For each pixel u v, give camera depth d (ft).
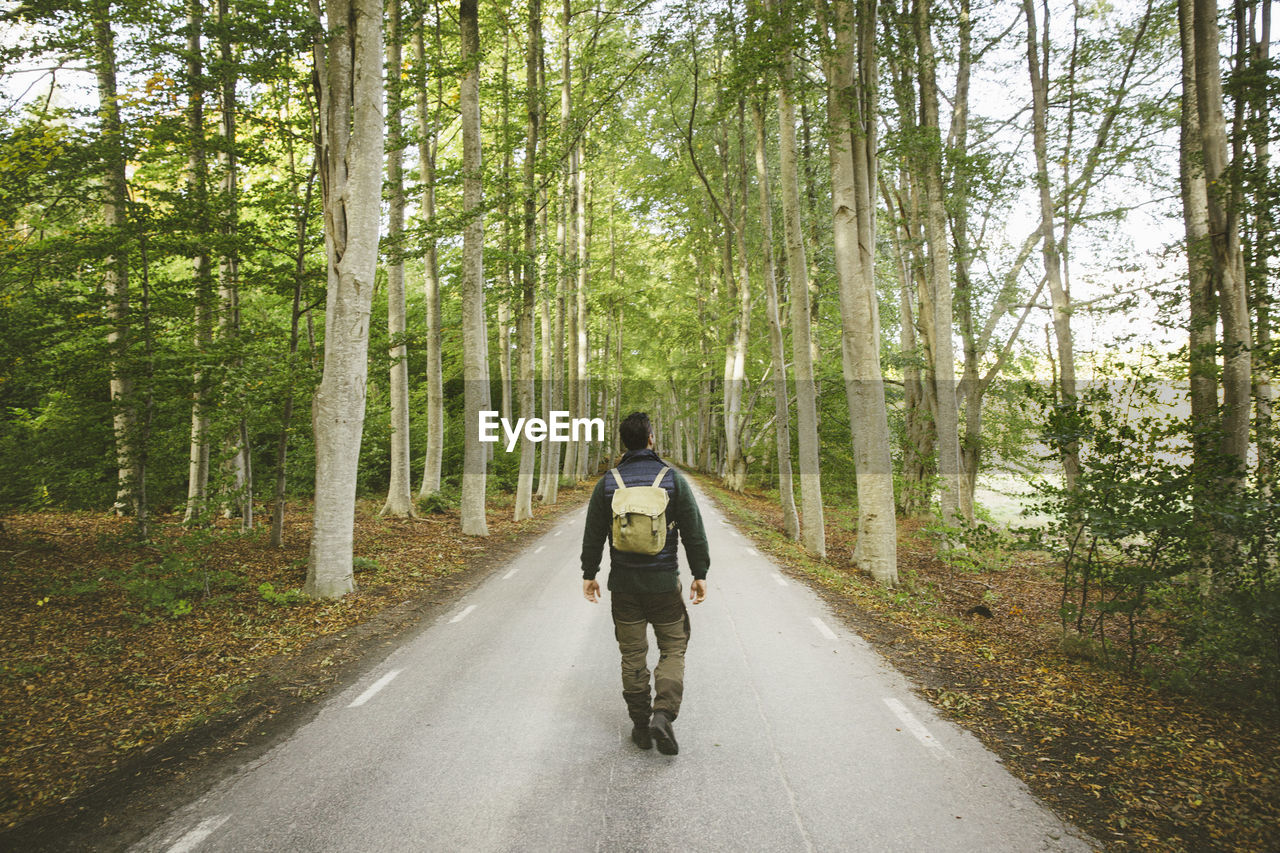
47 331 26.50
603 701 14.35
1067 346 46.09
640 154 71.20
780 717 13.47
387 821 9.54
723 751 11.85
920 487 63.31
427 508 52.47
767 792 10.37
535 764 11.34
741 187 71.92
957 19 44.68
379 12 25.38
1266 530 14.08
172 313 31.68
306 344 33.40
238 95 30.22
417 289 92.84
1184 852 8.83
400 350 48.24
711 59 57.67
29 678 15.93
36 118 27.91
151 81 27.94
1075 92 48.65
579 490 95.50
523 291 55.21
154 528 23.76
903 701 14.53
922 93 43.88
